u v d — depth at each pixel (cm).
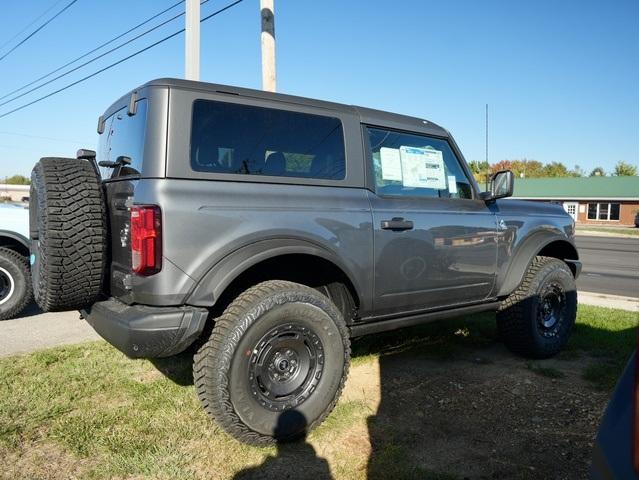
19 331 534
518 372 436
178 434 309
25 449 291
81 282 306
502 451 301
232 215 295
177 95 294
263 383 297
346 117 366
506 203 464
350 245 341
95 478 264
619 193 4503
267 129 327
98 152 403
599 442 131
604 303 771
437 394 384
